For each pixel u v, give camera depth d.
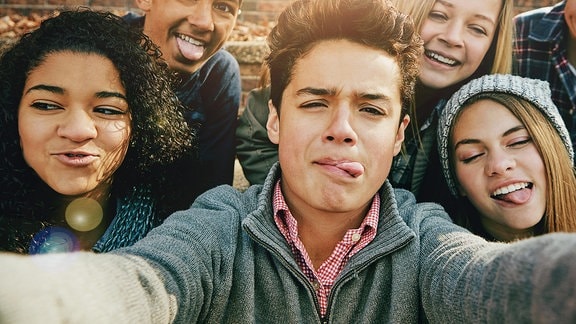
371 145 0.41
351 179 0.41
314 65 0.42
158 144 0.59
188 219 0.41
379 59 0.43
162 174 0.61
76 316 0.20
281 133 0.44
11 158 0.54
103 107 0.54
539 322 0.20
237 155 0.73
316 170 0.41
